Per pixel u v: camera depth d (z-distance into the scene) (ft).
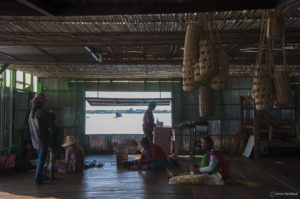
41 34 20.81
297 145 38.96
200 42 11.73
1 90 33.37
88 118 44.39
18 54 27.17
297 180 24.81
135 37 21.70
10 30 20.13
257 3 11.79
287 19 18.02
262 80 12.08
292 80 44.14
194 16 17.43
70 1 12.14
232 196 19.62
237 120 44.73
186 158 38.32
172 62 29.91
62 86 44.70
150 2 12.19
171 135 38.50
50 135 23.13
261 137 41.65
